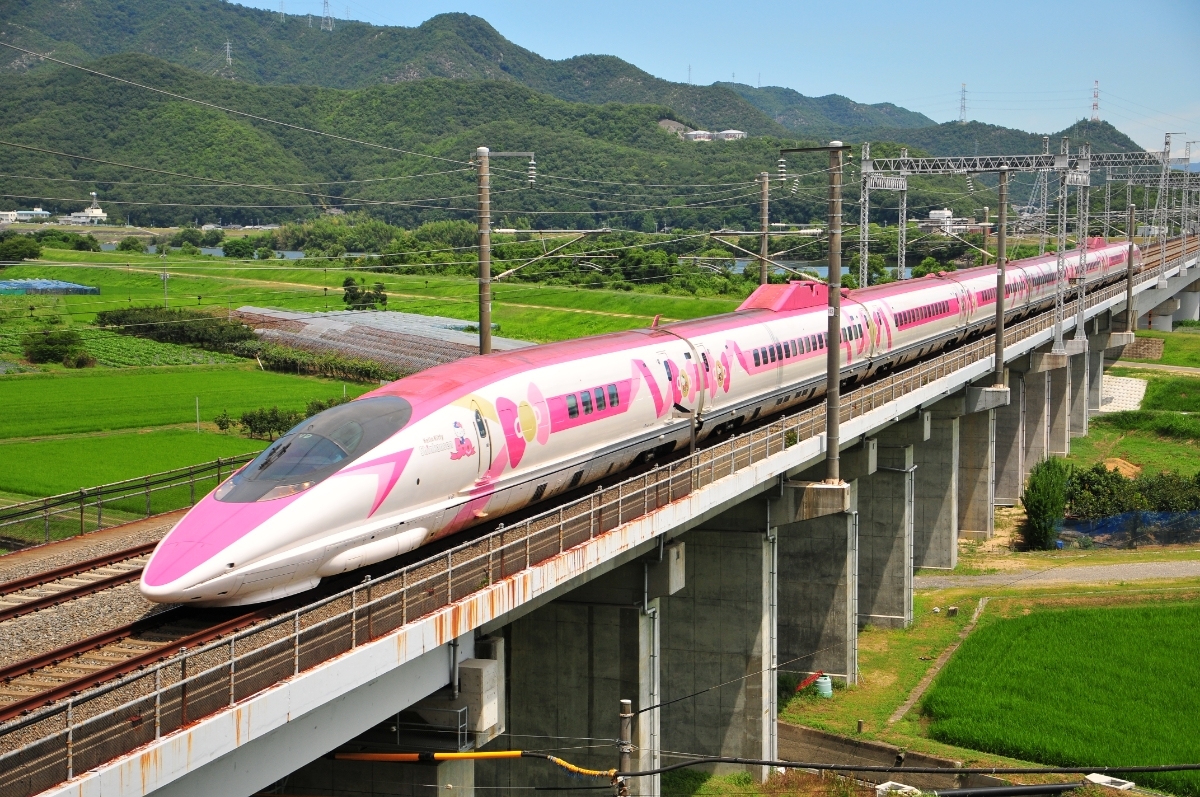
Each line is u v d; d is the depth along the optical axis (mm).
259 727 17578
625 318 111312
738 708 40719
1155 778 38438
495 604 23375
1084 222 81250
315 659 18859
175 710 16406
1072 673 47375
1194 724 42094
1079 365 95125
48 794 14516
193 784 17359
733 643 40688
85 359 92875
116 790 15359
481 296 35531
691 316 111562
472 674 23828
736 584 40469
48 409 76375
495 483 28750
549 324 109312
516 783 34375
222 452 65500
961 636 53938
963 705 44312
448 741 23938
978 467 70750
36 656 20281
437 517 26469
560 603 33500
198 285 127562
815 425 41125
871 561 55500
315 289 125250
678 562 33312
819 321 50719
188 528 22547
